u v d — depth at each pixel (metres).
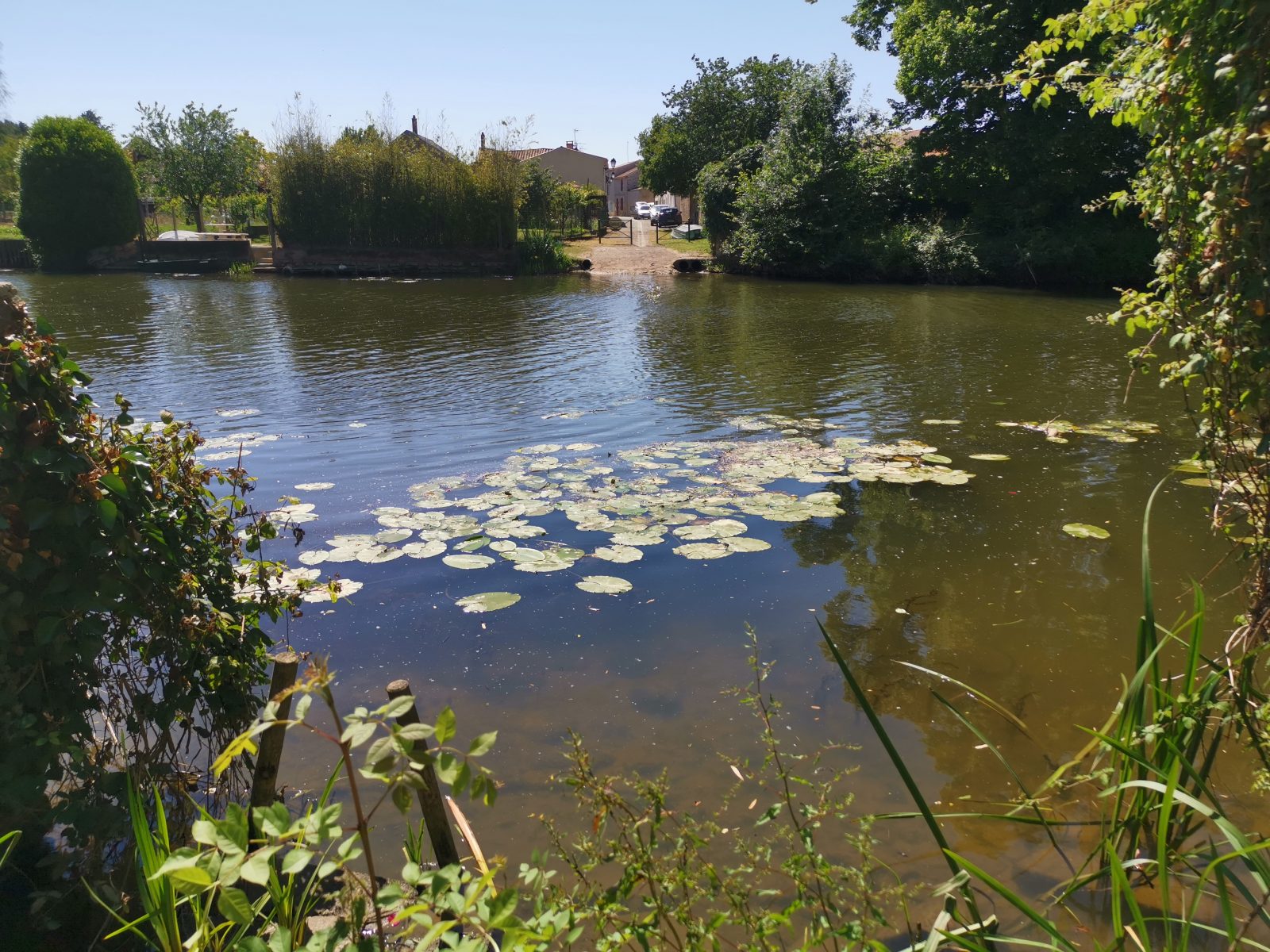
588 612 4.55
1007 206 24.20
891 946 2.41
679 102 39.97
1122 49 2.99
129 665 2.77
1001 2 22.78
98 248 28.94
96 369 11.31
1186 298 2.55
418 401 9.51
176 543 2.79
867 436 8.09
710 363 11.90
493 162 28.81
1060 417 8.74
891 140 27.62
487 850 2.84
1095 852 2.57
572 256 31.59
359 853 1.67
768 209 26.69
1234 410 2.48
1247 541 2.78
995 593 4.76
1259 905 2.15
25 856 2.61
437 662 4.05
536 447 7.67
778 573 5.04
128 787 2.41
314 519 5.88
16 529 2.38
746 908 2.02
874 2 27.33
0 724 2.40
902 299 20.34
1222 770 3.15
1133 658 4.04
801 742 3.43
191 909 2.43
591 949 2.35
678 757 3.33
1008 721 3.56
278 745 2.50
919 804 2.23
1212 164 2.35
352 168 28.22
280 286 23.53
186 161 36.03
